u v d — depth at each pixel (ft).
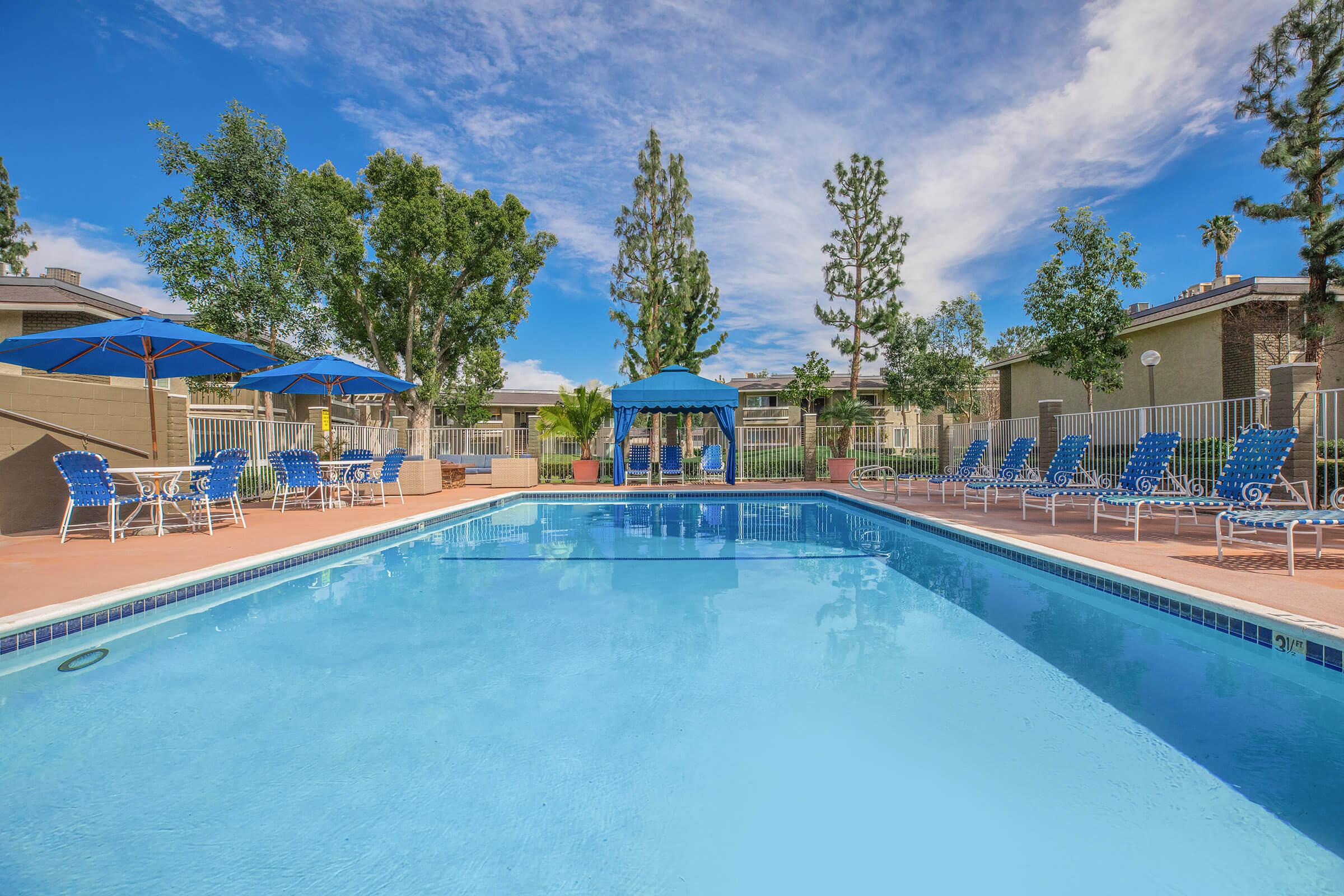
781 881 5.24
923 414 78.43
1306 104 34.58
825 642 11.66
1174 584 13.14
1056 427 40.04
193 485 22.52
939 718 8.38
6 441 21.89
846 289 55.62
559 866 5.47
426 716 8.59
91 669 10.43
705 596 15.26
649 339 55.16
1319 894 4.96
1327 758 7.24
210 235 42.65
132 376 28.58
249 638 12.12
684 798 6.52
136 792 6.68
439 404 82.28
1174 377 47.73
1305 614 10.69
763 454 54.19
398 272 59.82
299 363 32.48
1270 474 17.94
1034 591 15.75
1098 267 42.55
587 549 22.47
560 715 8.59
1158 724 8.17
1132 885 5.10
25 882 5.24
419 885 5.22
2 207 76.07
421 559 20.47
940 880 5.22
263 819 6.20
